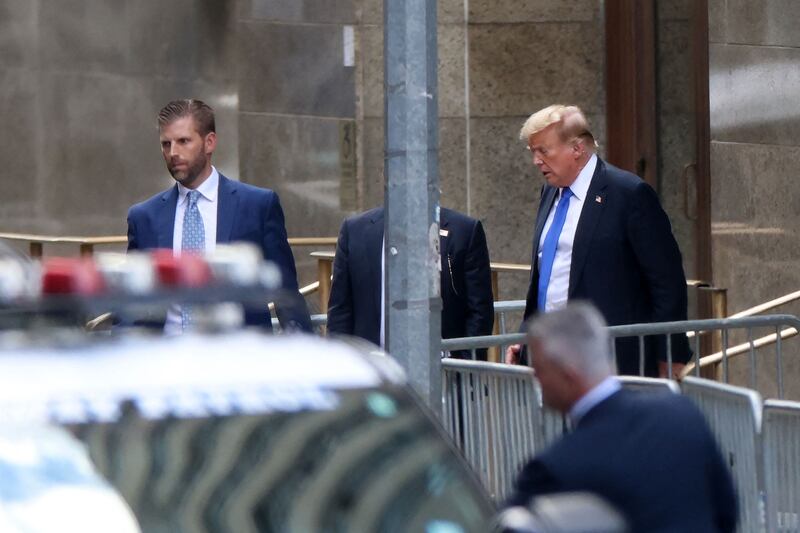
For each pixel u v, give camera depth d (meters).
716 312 37.91
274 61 49.59
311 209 49.00
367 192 47.88
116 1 53.34
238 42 50.34
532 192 45.34
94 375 12.18
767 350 40.50
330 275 39.41
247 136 50.34
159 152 52.62
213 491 11.70
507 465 23.70
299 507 11.81
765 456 21.31
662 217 27.47
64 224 54.53
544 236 28.02
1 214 55.28
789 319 28.58
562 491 15.20
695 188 42.78
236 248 13.59
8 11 55.09
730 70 41.69
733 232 41.78
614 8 44.38
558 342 15.49
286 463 12.00
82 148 54.31
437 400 19.69
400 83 19.27
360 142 47.81
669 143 43.34
